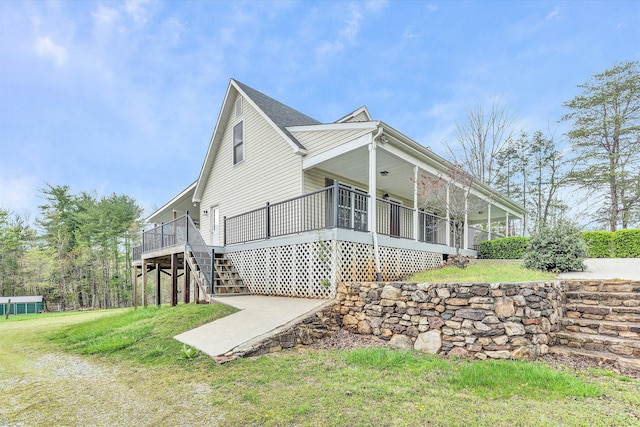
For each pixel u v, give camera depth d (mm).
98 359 5590
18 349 7160
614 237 10703
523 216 17953
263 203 11109
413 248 9406
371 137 8008
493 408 3021
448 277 7477
